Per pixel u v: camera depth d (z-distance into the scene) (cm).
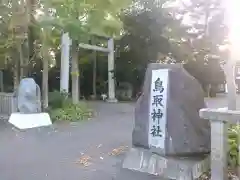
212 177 402
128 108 1304
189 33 1606
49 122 916
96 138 738
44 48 1084
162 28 1605
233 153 469
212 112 395
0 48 1194
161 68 508
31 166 531
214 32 1331
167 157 482
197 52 1631
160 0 1622
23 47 1118
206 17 1480
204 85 1745
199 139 487
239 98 1346
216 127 397
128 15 1617
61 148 648
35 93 937
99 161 559
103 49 1603
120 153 606
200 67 1653
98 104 1462
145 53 1639
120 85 1786
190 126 488
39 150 634
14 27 1047
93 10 918
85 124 925
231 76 407
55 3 882
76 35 945
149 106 511
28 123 872
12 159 571
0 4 1032
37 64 1551
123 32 1636
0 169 515
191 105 496
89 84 1927
